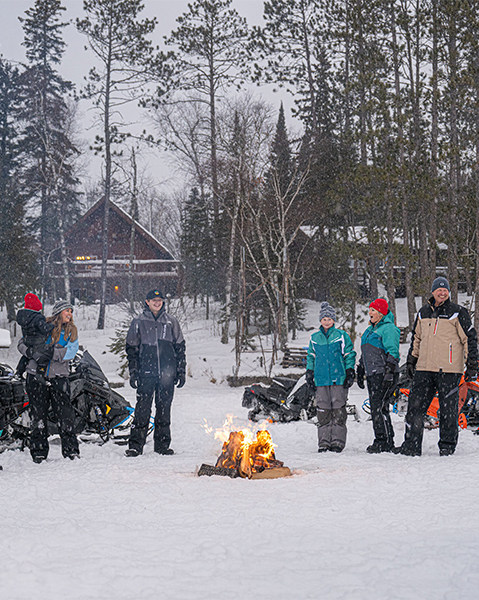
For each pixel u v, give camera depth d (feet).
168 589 10.14
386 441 24.66
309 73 124.57
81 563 11.15
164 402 25.52
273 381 37.50
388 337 24.61
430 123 92.84
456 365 23.12
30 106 146.92
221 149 95.04
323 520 14.28
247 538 12.85
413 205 91.30
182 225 137.08
